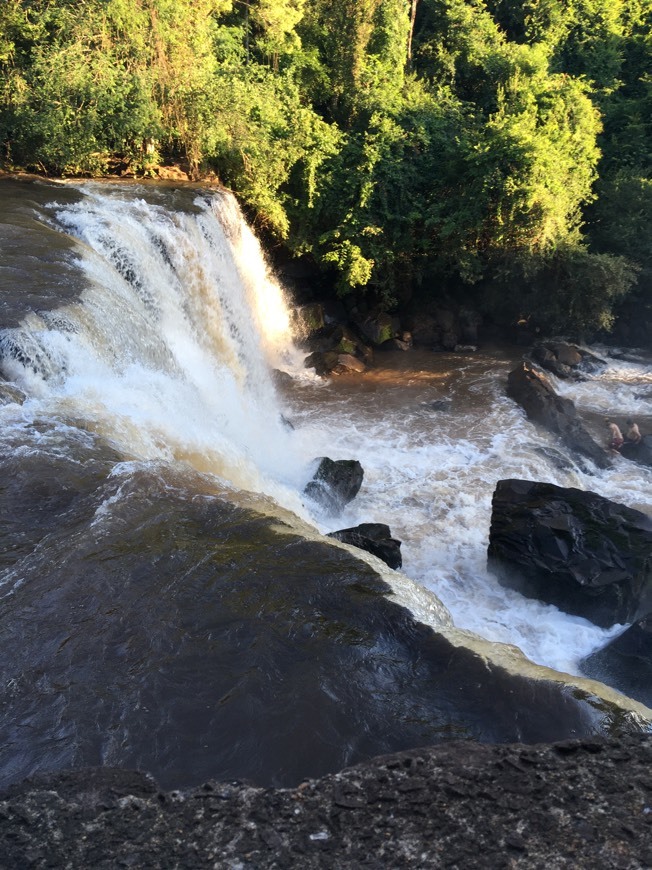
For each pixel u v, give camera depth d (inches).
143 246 701.9
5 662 267.4
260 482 521.7
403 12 1148.5
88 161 882.8
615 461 685.9
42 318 486.6
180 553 319.6
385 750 233.5
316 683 256.7
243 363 825.5
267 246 989.2
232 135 913.5
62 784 179.2
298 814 162.4
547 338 968.9
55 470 375.9
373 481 629.9
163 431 478.9
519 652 279.0
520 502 503.2
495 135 928.9
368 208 954.1
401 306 1004.6
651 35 1286.9
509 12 1365.7
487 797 163.0
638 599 451.8
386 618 283.6
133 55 895.7
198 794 171.6
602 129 1082.1
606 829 152.0
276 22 1039.0
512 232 925.8
